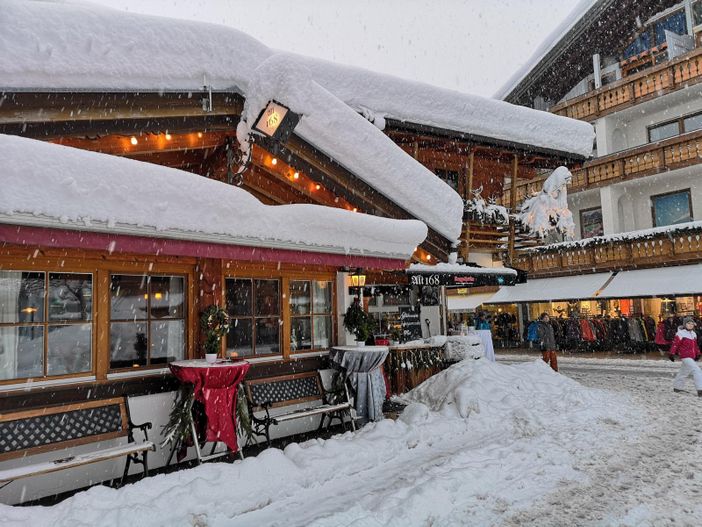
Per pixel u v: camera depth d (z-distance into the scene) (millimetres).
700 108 22641
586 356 21531
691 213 22641
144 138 6441
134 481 5539
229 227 5562
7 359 5184
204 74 6184
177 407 5871
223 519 4484
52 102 5035
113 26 5445
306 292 8445
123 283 6176
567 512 4645
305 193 8172
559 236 27438
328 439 6961
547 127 15000
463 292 28891
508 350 26359
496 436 7344
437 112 13031
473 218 13281
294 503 4938
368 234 7121
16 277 5320
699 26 22344
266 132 6191
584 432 7371
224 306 7098
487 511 4676
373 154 7773
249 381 7152
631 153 23328
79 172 4488
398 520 4371
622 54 27188
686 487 5199
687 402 9719
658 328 20094
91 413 5488
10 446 4840
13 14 4789
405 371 10680
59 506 4254
